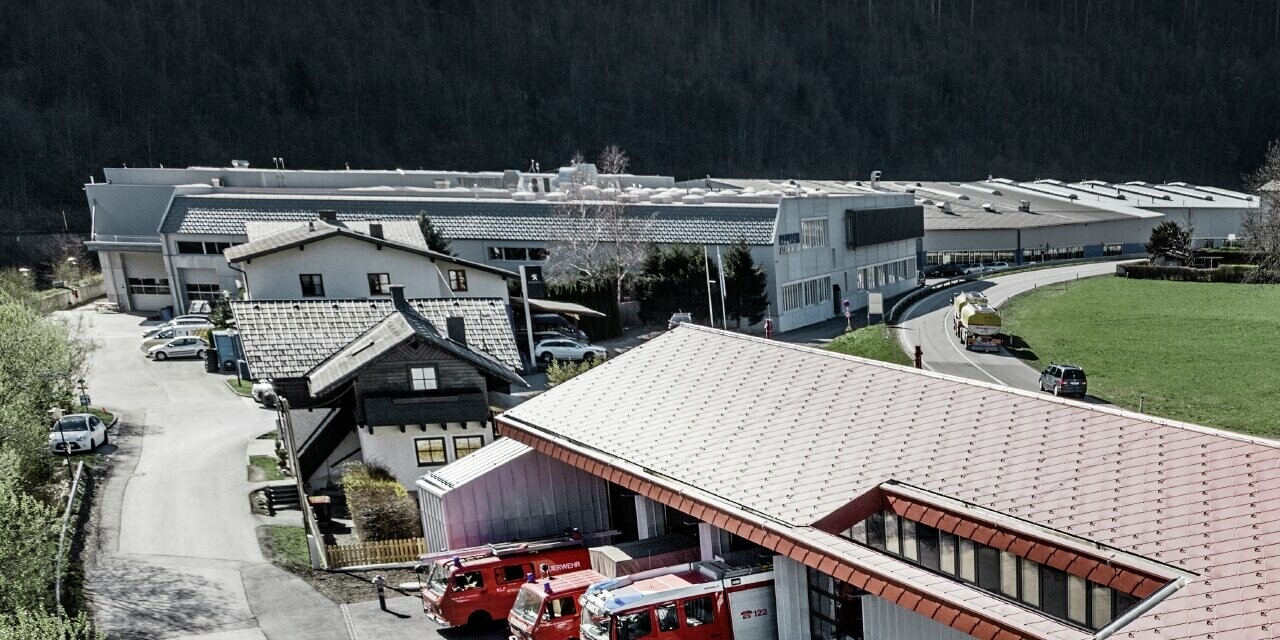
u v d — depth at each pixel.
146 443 46.41
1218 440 18.20
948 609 17.00
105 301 94.81
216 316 69.38
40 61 176.88
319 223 62.59
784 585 22.81
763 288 74.69
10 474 28.31
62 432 42.50
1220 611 14.04
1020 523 17.66
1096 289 88.69
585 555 28.25
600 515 31.92
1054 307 79.06
